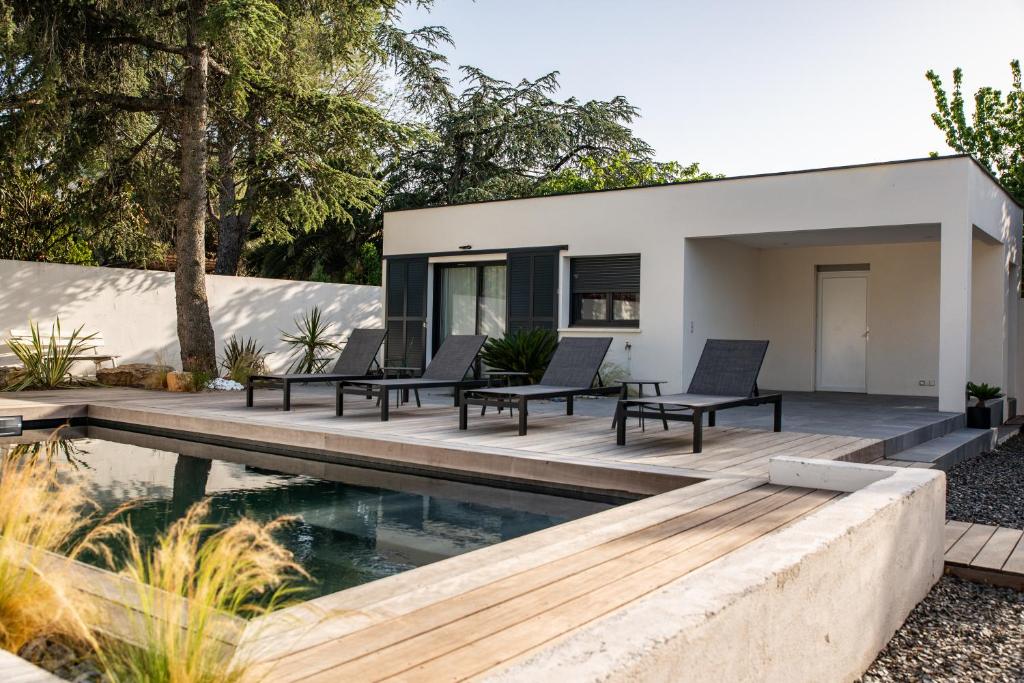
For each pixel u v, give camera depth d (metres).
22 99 10.81
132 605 2.32
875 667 2.92
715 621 1.88
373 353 9.28
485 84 23.36
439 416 8.42
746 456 5.87
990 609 3.50
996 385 10.64
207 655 1.89
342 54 12.97
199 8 11.46
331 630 2.31
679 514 3.93
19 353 11.03
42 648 2.35
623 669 1.55
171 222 14.86
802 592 2.36
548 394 7.15
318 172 13.98
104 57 11.71
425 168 23.05
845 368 13.01
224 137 14.38
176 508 4.95
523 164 23.69
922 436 7.78
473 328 13.01
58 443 7.84
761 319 13.51
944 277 9.09
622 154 24.64
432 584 2.78
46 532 2.72
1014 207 11.59
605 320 11.61
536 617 2.44
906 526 3.33
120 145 12.87
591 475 5.48
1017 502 5.77
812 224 9.91
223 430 7.91
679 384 10.85
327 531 4.46
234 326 14.03
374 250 21.81
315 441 7.12
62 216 13.34
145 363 12.60
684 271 10.84
